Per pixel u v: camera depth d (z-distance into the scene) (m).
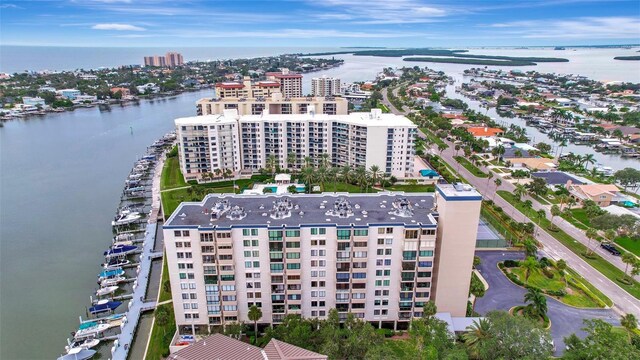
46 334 135.88
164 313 123.75
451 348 105.25
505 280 154.12
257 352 97.50
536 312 128.25
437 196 123.62
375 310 125.12
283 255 117.31
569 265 165.50
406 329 127.38
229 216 121.50
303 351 97.75
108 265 172.88
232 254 115.62
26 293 157.50
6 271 172.25
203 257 115.75
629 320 121.56
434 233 115.19
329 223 116.69
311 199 135.75
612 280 155.38
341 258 118.25
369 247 117.81
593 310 138.00
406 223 116.50
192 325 123.56
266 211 125.88
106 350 127.38
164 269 162.25
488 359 104.06
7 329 138.12
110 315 143.38
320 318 125.50
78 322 141.62
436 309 119.62
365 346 105.94
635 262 153.25
